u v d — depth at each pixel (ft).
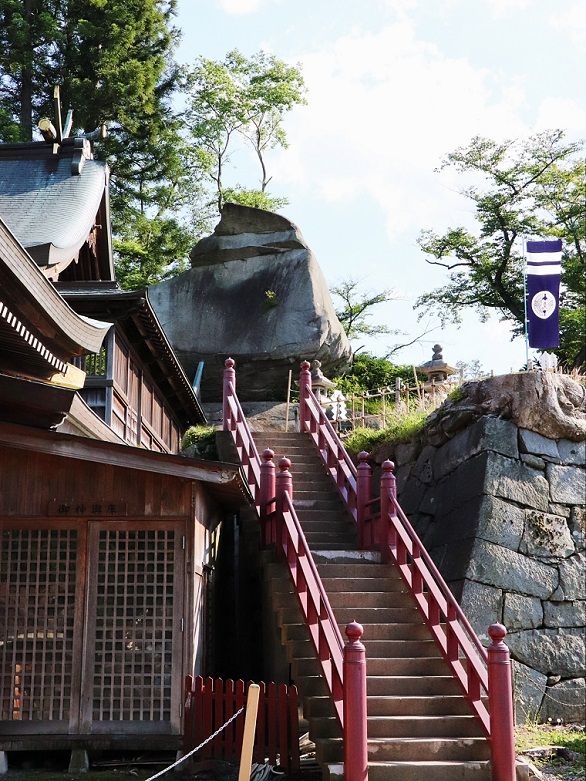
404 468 47.19
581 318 98.27
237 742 26.91
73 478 29.48
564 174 99.04
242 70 113.39
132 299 41.83
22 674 27.96
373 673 28.66
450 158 101.60
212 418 76.54
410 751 25.02
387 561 34.17
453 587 36.14
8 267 22.06
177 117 105.29
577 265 99.50
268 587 35.45
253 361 78.59
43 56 93.50
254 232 83.15
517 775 24.82
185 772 26.68
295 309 79.36
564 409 39.93
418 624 30.58
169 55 100.07
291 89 112.47
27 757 28.45
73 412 31.99
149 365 52.95
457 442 41.37
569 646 36.06
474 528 36.63
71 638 28.32
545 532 37.70
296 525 31.58
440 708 27.07
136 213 101.55
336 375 85.40
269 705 26.84
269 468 38.34
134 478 29.50
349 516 41.32
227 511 41.14
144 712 27.94
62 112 92.53
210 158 109.91
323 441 47.01
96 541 29.04
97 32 91.45
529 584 36.42
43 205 52.90
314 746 29.58
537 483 38.52
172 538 29.17
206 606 33.50
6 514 29.12
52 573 28.91
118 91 90.63
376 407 70.79
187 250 104.99
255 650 44.19
